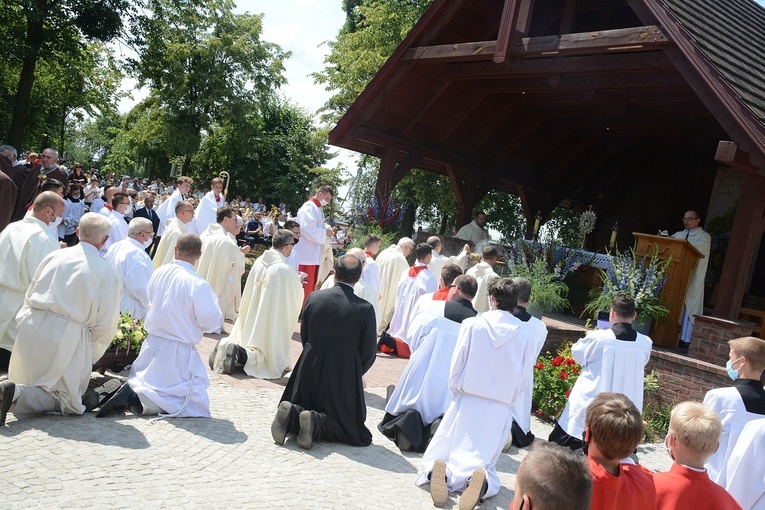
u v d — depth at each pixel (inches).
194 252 217.8
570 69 405.7
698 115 501.0
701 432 118.0
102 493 147.5
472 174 617.3
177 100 1610.5
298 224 399.5
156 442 183.5
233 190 1999.3
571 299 460.1
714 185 612.7
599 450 108.0
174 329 209.5
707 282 573.0
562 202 762.2
